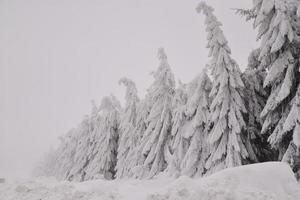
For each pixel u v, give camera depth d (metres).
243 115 19.52
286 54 15.14
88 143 36.53
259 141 19.50
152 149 24.36
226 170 9.45
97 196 9.31
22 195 9.84
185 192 8.05
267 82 14.98
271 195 8.10
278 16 14.83
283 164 9.96
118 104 35.59
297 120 13.82
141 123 28.77
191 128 20.20
